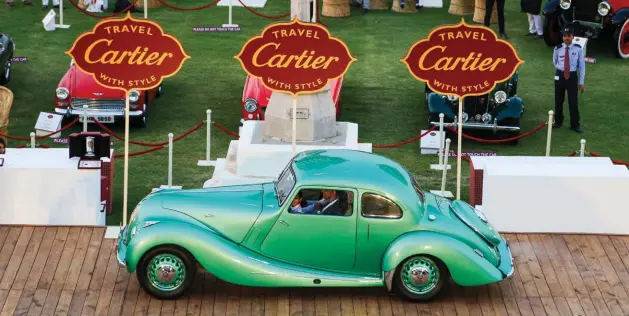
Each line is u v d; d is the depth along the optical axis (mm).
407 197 12820
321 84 14828
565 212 15203
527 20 30703
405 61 14562
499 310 12805
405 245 12562
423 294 12797
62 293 12984
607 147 21281
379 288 13258
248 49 14664
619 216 15133
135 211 13227
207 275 13484
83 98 21141
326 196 12773
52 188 15422
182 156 20156
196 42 27797
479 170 16766
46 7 30906
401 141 21266
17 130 21375
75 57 14078
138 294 13000
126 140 14586
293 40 14617
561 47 21781
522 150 20906
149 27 14031
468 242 12812
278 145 16781
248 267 12602
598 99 24188
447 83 14609
